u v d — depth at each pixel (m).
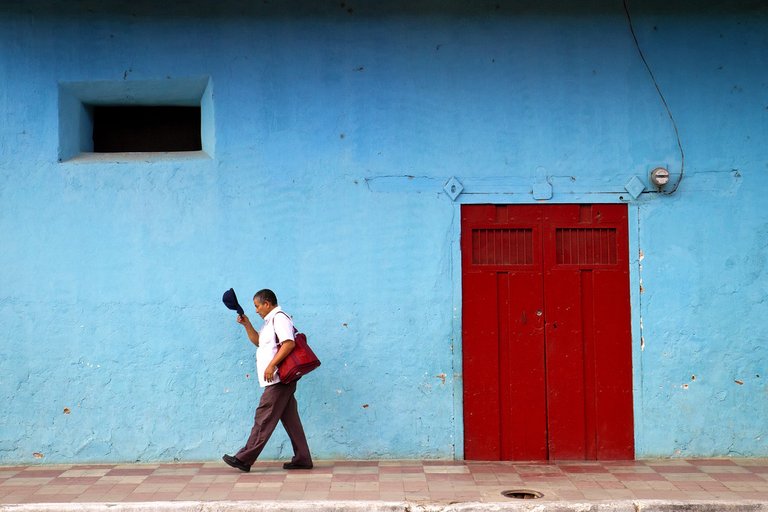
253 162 7.90
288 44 7.95
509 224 7.89
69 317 7.81
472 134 7.91
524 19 7.96
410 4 7.95
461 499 6.34
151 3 7.94
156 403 7.78
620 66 7.95
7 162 7.86
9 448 7.73
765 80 7.98
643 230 7.89
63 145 7.93
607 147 7.92
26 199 7.86
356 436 7.79
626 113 7.93
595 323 7.84
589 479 7.00
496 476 7.12
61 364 7.78
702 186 7.91
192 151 8.18
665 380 7.82
